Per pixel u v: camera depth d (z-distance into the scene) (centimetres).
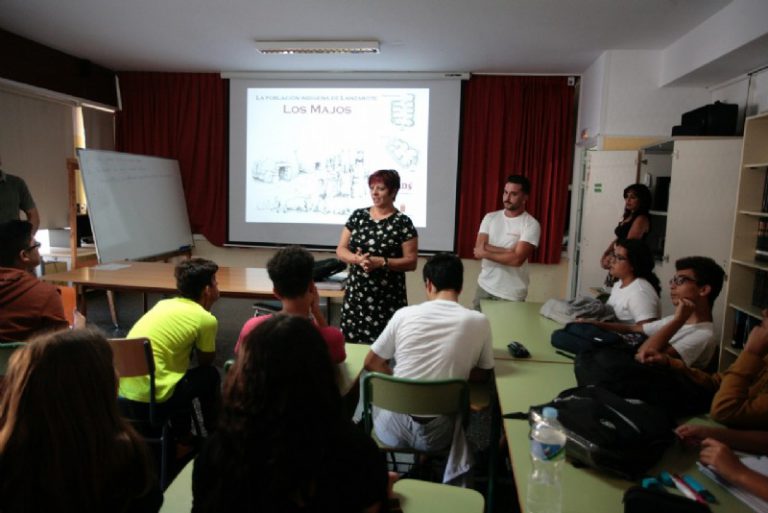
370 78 523
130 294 578
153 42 438
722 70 359
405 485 143
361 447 84
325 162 539
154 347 208
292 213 549
